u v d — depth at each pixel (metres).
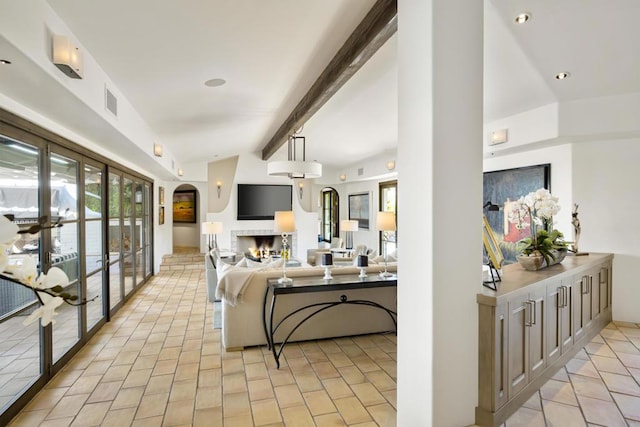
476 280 2.06
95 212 4.11
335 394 2.69
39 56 1.87
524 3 2.38
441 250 1.94
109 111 3.03
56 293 0.71
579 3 2.37
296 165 5.09
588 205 4.22
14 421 2.36
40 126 2.79
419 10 1.99
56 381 2.90
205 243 9.64
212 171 9.50
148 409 2.50
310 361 3.29
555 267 3.16
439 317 1.94
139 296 5.75
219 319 4.54
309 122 5.79
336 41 2.96
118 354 3.45
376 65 3.54
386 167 7.39
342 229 8.05
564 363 2.94
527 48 2.90
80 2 1.98
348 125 5.82
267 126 6.02
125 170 5.25
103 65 2.79
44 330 2.84
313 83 3.90
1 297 2.36
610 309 4.08
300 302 3.75
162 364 3.22
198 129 5.46
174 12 2.19
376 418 2.38
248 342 3.58
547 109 4.01
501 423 2.10
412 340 2.06
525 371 2.37
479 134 2.04
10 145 2.45
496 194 5.09
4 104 2.34
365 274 3.74
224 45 2.73
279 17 2.44
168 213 9.11
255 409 2.49
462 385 2.02
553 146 4.41
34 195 2.77
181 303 5.32
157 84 3.32
